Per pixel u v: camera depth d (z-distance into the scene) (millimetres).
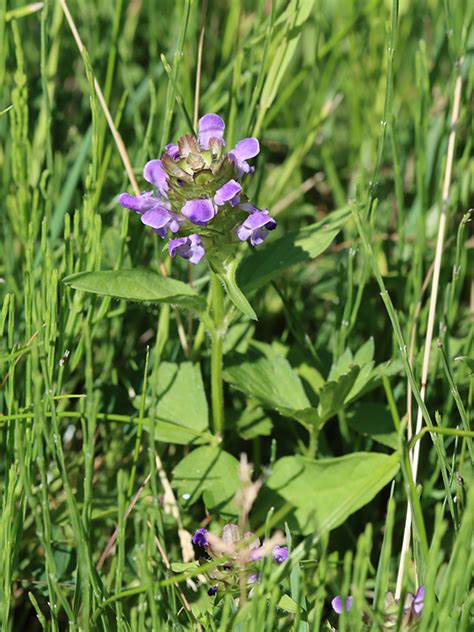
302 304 526
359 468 452
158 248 500
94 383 488
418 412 457
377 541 470
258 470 480
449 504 438
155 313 502
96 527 465
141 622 418
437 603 409
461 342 490
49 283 455
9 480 432
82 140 530
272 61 499
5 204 510
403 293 509
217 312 461
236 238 445
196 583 442
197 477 462
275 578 415
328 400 462
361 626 411
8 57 521
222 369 471
